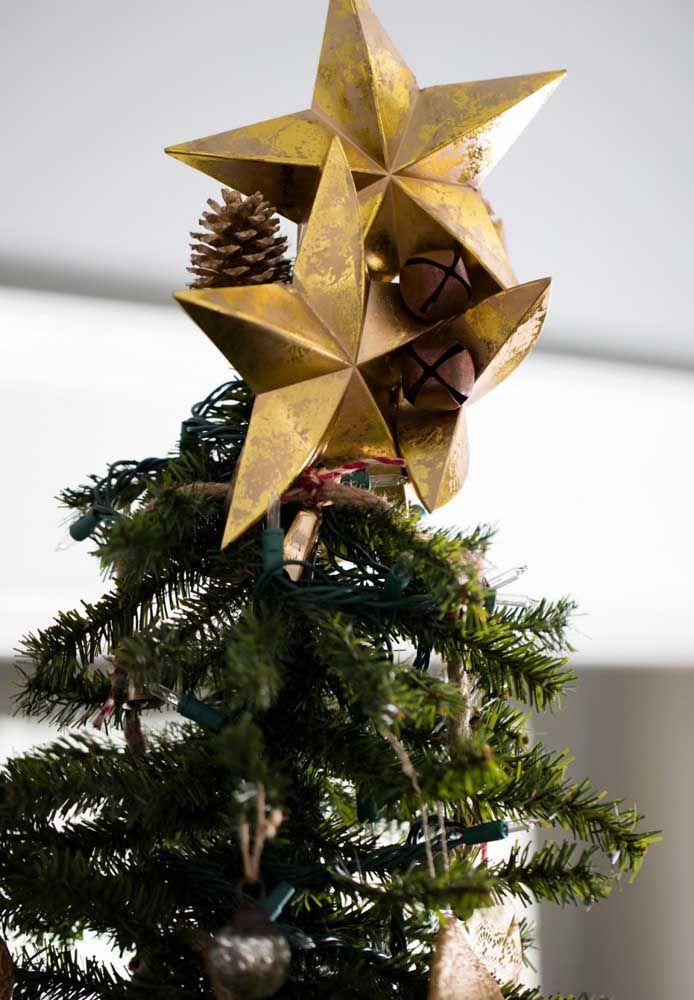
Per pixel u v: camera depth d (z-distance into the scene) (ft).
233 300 3.16
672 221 6.27
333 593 3.13
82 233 5.48
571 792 3.26
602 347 6.14
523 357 3.40
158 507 3.23
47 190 5.46
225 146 3.38
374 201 3.34
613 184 6.22
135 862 3.30
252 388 3.24
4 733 4.77
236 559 3.28
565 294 6.10
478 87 3.42
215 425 3.41
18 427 5.45
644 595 6.04
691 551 6.18
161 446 5.61
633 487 6.23
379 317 3.30
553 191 6.14
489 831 3.21
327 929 3.28
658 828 5.49
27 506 5.36
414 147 3.38
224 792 3.23
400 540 3.22
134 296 5.57
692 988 5.29
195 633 3.32
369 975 3.18
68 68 5.55
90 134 5.55
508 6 6.15
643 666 5.82
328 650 3.08
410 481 3.39
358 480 3.43
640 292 6.21
